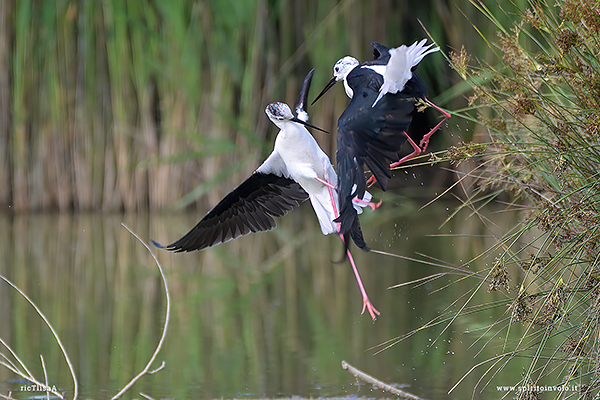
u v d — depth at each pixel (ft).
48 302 36.86
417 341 29.48
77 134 59.52
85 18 57.98
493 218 50.21
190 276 43.24
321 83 59.98
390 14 60.29
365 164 18.19
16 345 29.89
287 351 28.99
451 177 61.36
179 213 59.88
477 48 56.85
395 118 18.39
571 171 20.56
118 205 60.23
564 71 20.08
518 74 21.01
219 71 58.90
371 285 38.86
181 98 59.00
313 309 35.29
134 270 44.65
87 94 59.06
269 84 60.54
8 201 59.88
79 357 28.58
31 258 46.75
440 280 38.06
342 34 59.52
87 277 42.55
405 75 18.74
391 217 55.57
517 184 23.04
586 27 19.61
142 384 25.68
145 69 58.90
